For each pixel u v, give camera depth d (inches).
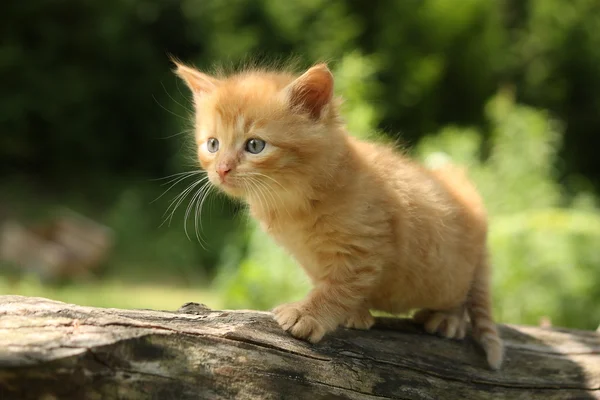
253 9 63.1
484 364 25.5
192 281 55.0
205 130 25.7
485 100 67.4
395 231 25.1
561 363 26.0
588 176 76.9
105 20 76.0
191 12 73.6
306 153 24.7
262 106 24.9
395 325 26.1
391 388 24.0
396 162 26.3
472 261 26.5
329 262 25.0
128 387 21.5
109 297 47.9
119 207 66.2
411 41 65.0
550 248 38.4
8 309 22.0
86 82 77.0
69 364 21.0
